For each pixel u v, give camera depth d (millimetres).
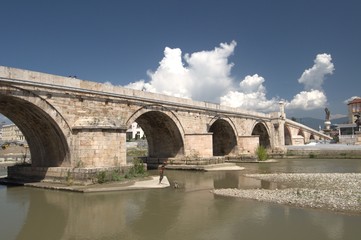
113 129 32344
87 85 33000
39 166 33844
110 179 30797
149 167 51688
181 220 18766
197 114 53312
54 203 23422
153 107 43125
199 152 49531
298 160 68562
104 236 16250
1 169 51469
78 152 30969
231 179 36969
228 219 18781
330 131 132250
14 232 16969
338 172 43750
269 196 25125
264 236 15750
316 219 18500
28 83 27438
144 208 21797
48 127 31094
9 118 32938
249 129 71500
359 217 18844
